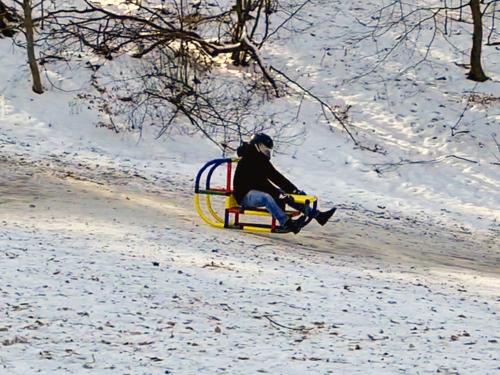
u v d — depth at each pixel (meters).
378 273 41.94
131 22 107.19
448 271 46.31
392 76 104.06
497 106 97.06
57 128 84.75
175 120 90.06
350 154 85.81
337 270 41.03
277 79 102.12
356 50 110.25
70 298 28.12
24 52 99.44
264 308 29.89
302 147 86.81
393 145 89.12
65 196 56.78
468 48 111.12
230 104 94.31
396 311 31.22
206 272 35.94
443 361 23.45
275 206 49.00
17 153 73.25
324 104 92.94
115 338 23.80
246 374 20.80
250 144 50.41
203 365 21.50
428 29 115.31
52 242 39.53
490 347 25.77
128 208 54.69
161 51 96.38
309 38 113.50
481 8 121.19
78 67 97.19
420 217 69.25
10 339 22.67
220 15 102.25
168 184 68.75
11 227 43.44
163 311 27.75
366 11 121.06
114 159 77.00
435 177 82.25
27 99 89.56
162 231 47.16
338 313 30.00
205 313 28.12
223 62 104.81
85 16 110.88
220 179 73.94
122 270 34.25
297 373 21.22
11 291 28.31
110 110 90.25
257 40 112.50
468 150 88.06
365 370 21.89
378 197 75.12
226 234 49.31
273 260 42.09
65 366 20.44
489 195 78.94
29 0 94.06
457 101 98.38
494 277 45.94
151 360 21.66
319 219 49.06
